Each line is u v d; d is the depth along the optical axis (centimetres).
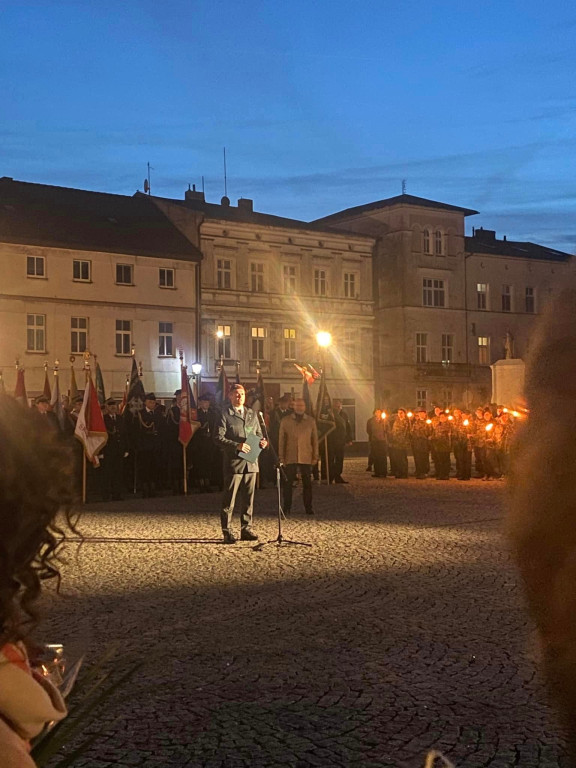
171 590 926
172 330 4806
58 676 191
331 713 536
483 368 5931
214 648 689
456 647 684
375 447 2738
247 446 1288
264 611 821
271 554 1173
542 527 89
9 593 135
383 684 593
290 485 1669
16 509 135
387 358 5769
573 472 87
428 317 5762
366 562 1098
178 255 4803
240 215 5491
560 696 92
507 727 507
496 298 6072
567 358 89
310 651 679
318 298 5419
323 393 2252
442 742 485
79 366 4519
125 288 4666
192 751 476
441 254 5847
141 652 675
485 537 1315
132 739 494
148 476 2138
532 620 93
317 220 6275
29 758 129
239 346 5116
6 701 133
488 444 2478
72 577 1006
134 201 5172
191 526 1500
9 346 4344
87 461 2023
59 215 4712
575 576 86
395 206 5703
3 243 4338
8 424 137
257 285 5200
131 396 2195
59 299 4475
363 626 758
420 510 1714
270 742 489
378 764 456
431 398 5738
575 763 94
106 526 1502
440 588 923
